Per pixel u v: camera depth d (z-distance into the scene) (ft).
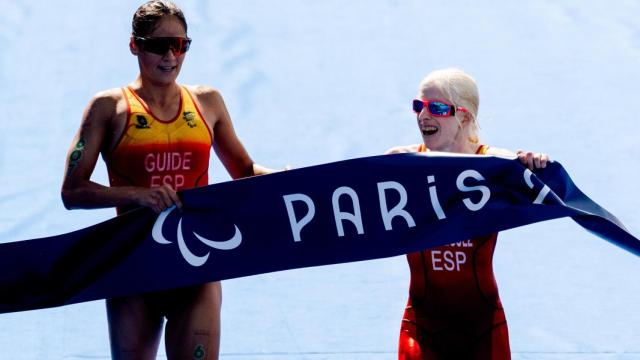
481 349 58.95
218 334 57.98
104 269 58.44
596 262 97.14
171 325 58.29
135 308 58.44
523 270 95.35
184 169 58.75
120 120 57.41
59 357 78.48
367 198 59.36
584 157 120.57
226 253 58.85
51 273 58.70
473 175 58.80
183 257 58.49
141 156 57.62
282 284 93.86
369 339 82.33
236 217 58.90
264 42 159.22
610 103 137.49
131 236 58.29
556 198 57.82
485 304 59.11
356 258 59.26
